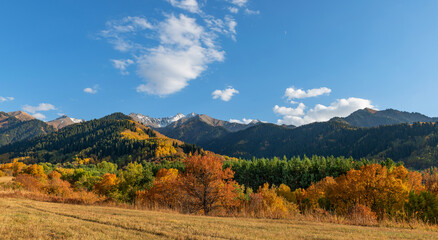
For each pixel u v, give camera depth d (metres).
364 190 35.34
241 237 8.32
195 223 10.91
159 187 30.75
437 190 48.78
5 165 146.50
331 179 61.25
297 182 86.62
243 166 97.31
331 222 13.49
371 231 10.30
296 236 8.87
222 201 26.36
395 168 56.47
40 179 57.16
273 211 16.56
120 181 51.72
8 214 10.20
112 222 10.16
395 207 32.78
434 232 10.57
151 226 9.54
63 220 9.99
